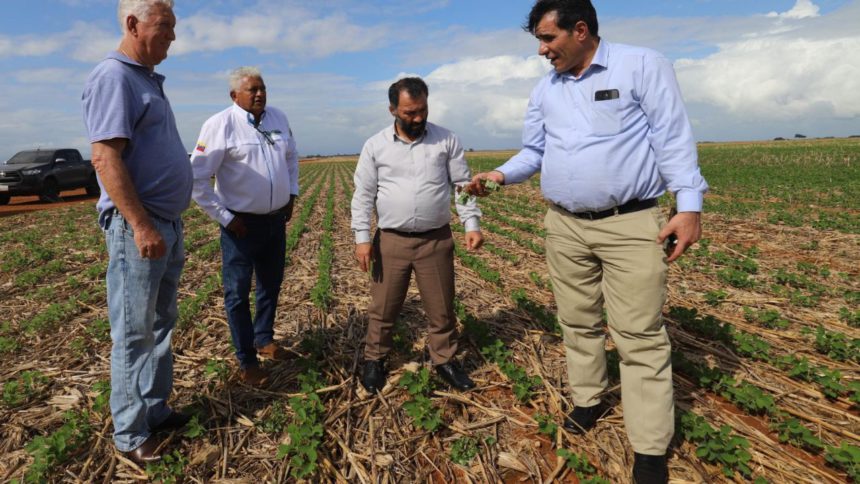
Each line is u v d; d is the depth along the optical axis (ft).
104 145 7.72
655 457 8.38
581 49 8.16
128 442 9.18
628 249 8.37
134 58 8.34
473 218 11.77
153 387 9.71
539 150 10.21
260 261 12.77
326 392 11.74
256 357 12.46
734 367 12.80
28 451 9.18
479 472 9.07
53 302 20.33
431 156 10.77
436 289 11.45
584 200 8.53
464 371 12.45
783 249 27.14
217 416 10.82
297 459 8.78
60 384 12.64
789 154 142.41
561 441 9.74
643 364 8.47
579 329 9.78
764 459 9.04
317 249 30.14
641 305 8.31
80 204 62.80
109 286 8.68
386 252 11.34
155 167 8.56
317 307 17.89
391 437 10.18
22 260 27.86
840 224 31.94
